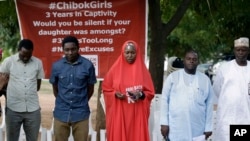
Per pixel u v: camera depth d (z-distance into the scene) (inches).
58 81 252.5
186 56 239.6
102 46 299.6
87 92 253.9
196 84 239.1
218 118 252.8
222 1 406.0
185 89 238.7
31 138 266.5
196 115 237.8
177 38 761.6
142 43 295.6
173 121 239.6
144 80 246.1
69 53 246.4
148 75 249.1
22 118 262.8
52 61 302.8
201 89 239.1
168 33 327.3
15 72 258.7
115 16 297.3
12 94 259.8
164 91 243.4
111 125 248.8
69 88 248.5
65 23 301.3
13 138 266.1
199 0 410.3
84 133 251.3
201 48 851.4
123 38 297.6
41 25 302.5
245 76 245.9
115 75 248.4
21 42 257.6
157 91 323.9
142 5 294.4
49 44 302.7
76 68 249.3
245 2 412.5
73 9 300.0
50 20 301.9
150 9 321.4
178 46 776.3
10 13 373.7
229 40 541.6
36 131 265.7
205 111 241.9
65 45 246.7
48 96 790.5
